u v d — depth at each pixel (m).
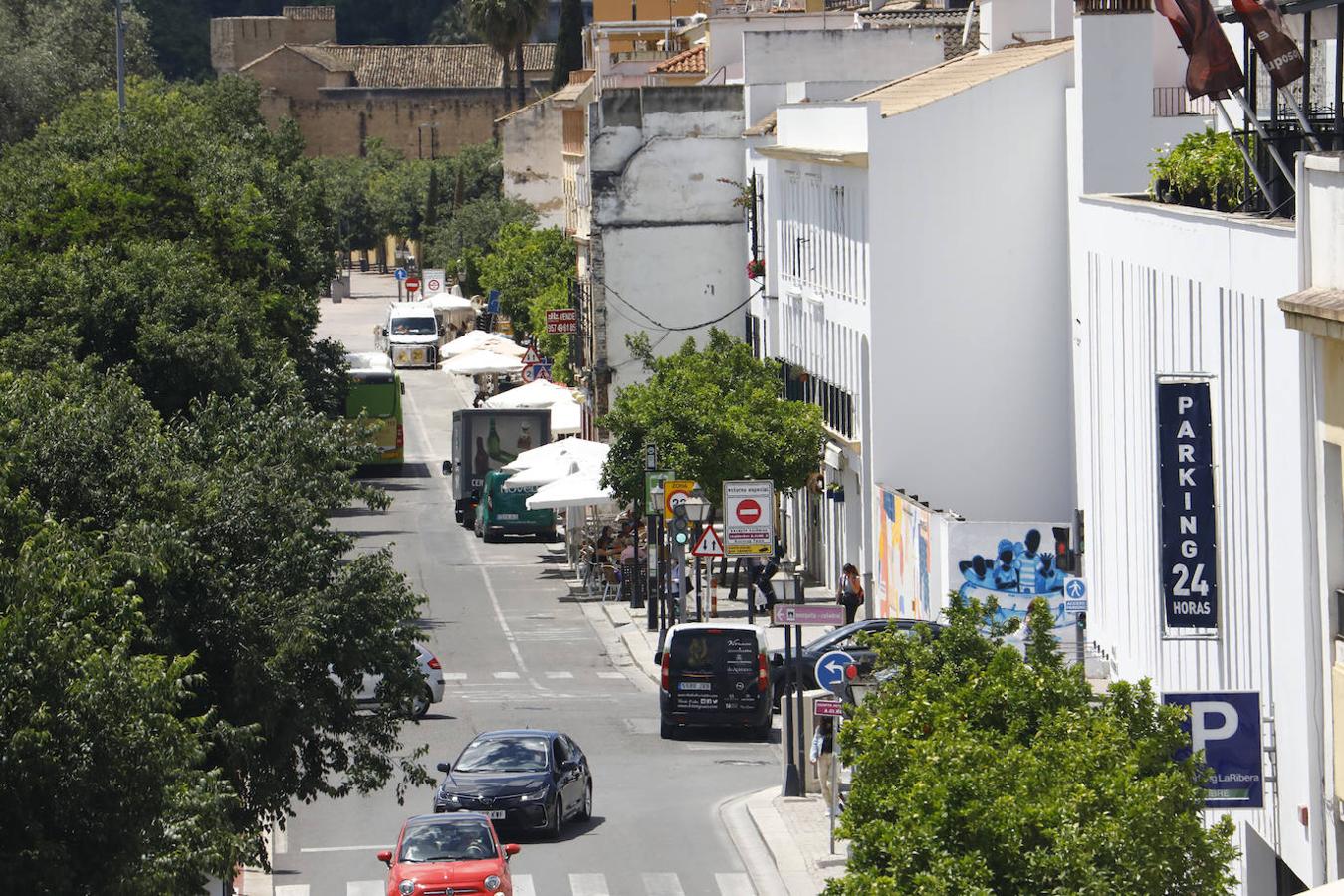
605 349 177.12
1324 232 50.28
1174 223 65.62
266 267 140.88
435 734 97.81
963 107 117.81
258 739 57.56
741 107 176.12
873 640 52.28
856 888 42.09
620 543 143.12
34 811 40.88
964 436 119.25
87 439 62.38
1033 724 47.00
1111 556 76.00
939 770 43.66
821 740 80.50
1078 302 113.62
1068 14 135.00
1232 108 81.81
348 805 85.81
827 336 135.00
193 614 62.41
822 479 138.12
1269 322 55.06
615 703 106.81
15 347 97.00
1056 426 119.00
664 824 80.50
